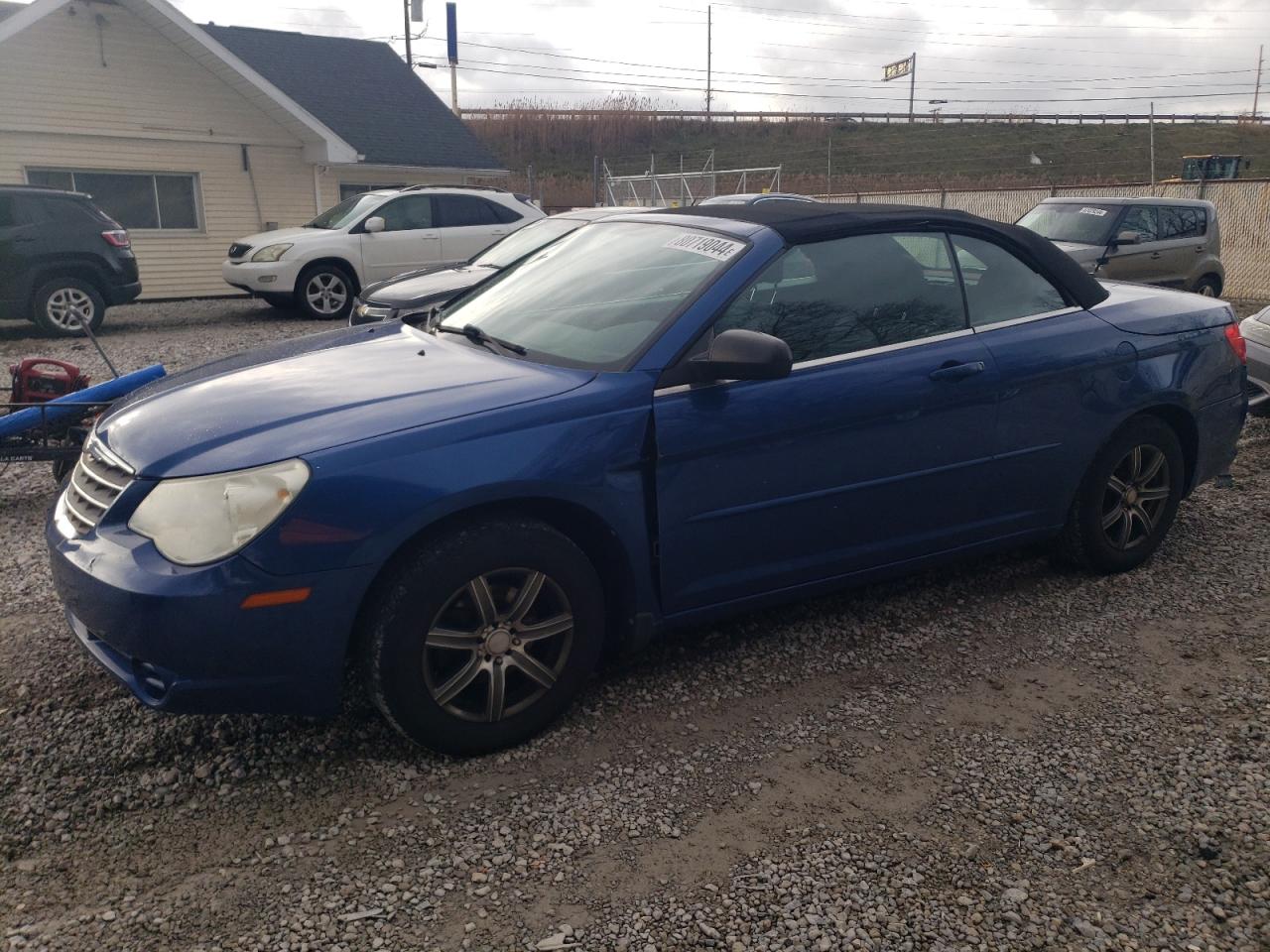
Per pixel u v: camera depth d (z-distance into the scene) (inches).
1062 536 173.5
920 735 126.8
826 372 137.2
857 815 110.3
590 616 124.9
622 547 125.0
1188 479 182.2
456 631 115.8
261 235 576.4
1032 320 159.3
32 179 666.8
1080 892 98.7
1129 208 490.6
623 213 178.4
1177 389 171.2
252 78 708.7
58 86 659.4
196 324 560.1
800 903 96.5
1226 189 785.6
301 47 948.6
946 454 148.5
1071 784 116.3
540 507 120.7
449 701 116.9
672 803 112.2
